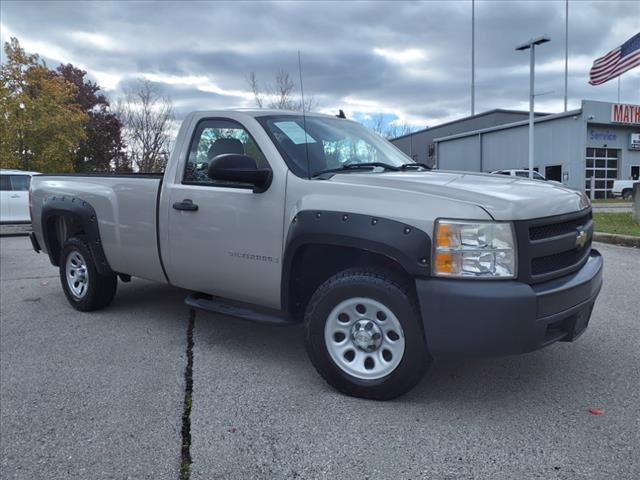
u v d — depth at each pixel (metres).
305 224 3.46
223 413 3.28
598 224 12.96
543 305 3.00
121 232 4.96
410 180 3.47
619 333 4.63
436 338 3.06
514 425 3.05
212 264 4.19
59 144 27.97
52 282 7.60
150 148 34.16
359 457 2.76
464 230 3.00
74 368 4.10
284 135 4.00
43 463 2.78
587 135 31.16
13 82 26.91
